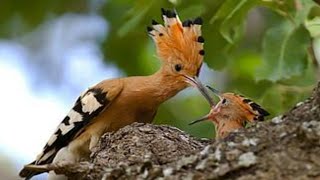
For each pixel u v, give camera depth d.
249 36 14.76
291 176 7.56
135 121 10.34
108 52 15.70
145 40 15.34
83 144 10.28
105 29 15.90
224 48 12.17
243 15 11.67
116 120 10.27
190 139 9.65
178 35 10.27
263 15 14.05
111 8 15.41
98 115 10.23
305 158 7.64
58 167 8.66
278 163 7.68
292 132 7.92
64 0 16.55
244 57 14.80
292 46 11.42
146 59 15.41
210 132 13.92
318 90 8.25
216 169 7.86
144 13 12.74
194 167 8.01
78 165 8.66
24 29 16.94
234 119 9.95
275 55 11.47
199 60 10.24
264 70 11.48
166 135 9.47
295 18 11.39
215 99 12.48
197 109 15.30
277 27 11.62
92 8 16.42
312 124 7.85
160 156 8.98
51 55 17.03
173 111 15.23
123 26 13.02
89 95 10.30
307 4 11.38
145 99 10.22
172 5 12.51
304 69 11.39
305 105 8.31
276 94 12.18
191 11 12.15
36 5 16.62
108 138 9.59
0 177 17.66
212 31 12.17
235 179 7.73
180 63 10.20
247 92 13.29
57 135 10.38
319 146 7.65
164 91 10.22
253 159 7.79
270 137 7.97
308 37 11.40
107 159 9.22
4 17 16.77
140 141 9.34
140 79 10.30
